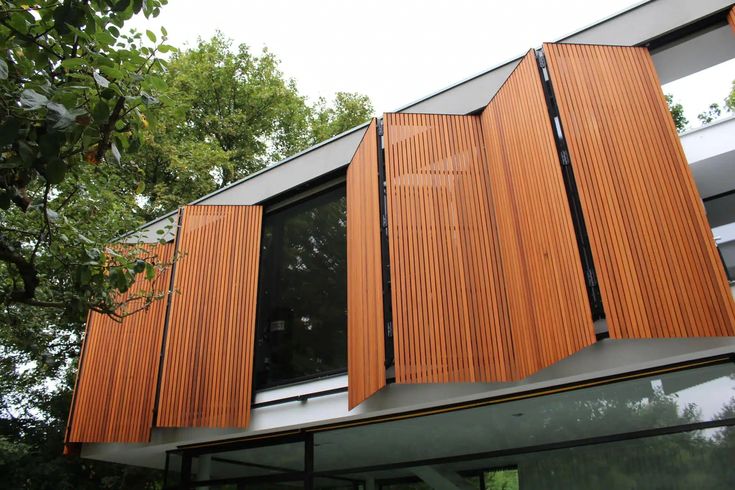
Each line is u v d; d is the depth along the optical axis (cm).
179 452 695
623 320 369
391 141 555
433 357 459
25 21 310
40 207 368
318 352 608
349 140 682
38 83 288
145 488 1116
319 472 559
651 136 412
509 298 466
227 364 629
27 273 393
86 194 636
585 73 449
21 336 720
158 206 1336
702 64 530
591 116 432
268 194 736
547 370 422
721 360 375
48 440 1103
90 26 298
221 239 707
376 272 521
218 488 636
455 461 471
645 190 396
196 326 662
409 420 512
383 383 472
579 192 411
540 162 452
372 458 524
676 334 355
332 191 694
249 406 600
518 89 498
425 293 482
